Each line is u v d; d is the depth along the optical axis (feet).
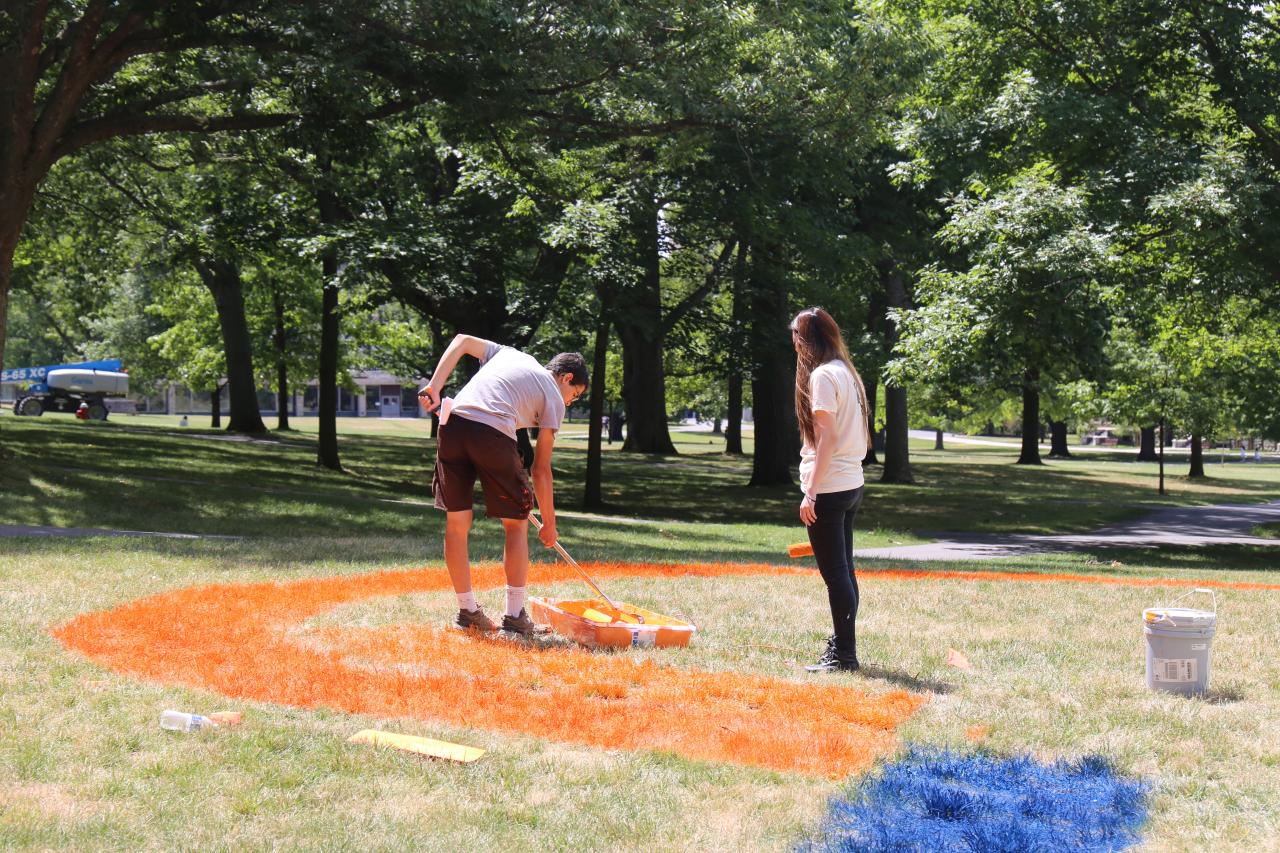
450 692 16.75
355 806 12.07
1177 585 35.88
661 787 13.04
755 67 67.00
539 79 51.37
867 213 92.68
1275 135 61.62
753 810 12.37
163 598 23.99
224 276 125.59
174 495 56.03
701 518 83.76
